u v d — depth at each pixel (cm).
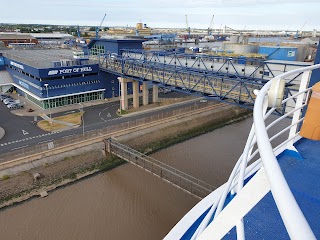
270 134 3678
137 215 2253
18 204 2355
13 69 5419
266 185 216
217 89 3111
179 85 3422
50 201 2411
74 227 2117
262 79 2672
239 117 4662
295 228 128
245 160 303
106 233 2064
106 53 5378
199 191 2206
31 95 4606
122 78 4341
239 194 231
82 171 2811
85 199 2447
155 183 2705
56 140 3203
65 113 4234
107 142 3031
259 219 356
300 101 515
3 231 2066
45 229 2092
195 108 4644
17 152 2864
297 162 500
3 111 4256
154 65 3734
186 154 3309
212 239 242
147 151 3319
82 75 4712
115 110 4466
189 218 433
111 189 2598
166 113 4262
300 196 397
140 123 3822
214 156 3256
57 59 5156
